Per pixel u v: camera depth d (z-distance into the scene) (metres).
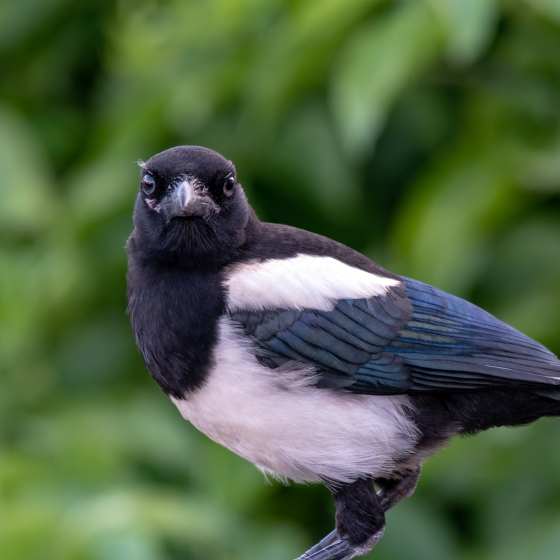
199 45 12.93
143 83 13.18
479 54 11.53
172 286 9.88
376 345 9.91
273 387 9.66
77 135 13.92
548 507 11.30
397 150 12.41
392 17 11.14
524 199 11.62
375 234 12.55
